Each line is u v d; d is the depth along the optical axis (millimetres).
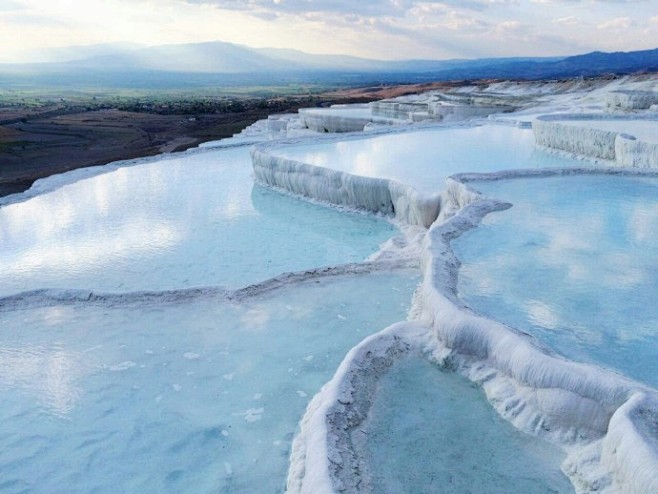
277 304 7332
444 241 7160
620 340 4781
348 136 18188
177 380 5734
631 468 3322
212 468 4496
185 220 12828
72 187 16688
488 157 14062
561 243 7039
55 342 6664
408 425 4270
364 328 6543
